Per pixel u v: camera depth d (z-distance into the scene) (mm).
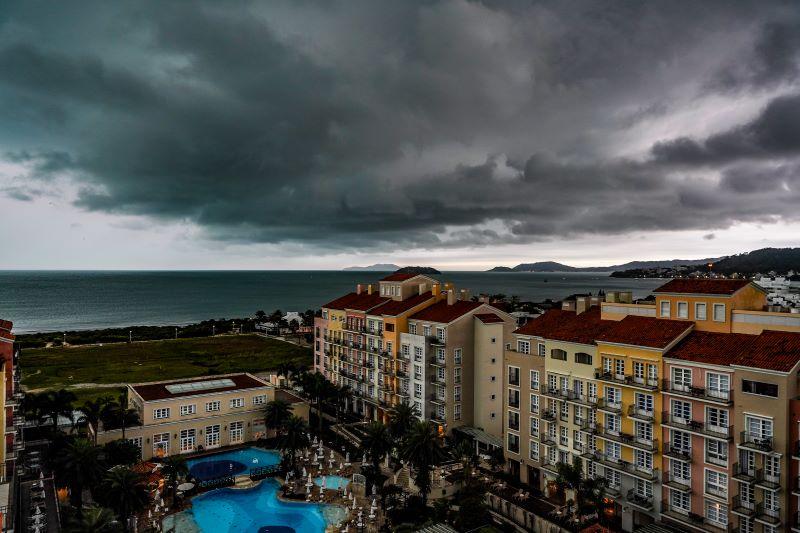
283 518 60531
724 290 52938
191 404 81250
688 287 56375
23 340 181500
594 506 55375
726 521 47094
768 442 43750
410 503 62406
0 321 79125
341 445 83750
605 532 52031
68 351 167375
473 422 84500
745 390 45688
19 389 87312
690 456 49719
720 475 47656
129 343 185500
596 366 58438
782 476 43125
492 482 67125
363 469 71562
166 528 57844
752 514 44781
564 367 62531
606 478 57438
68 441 63438
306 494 65812
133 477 53344
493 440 76688
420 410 84250
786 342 46219
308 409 91438
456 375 82875
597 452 58125
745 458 45938
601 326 63344
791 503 43219
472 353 84500
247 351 168625
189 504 63594
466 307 86250
